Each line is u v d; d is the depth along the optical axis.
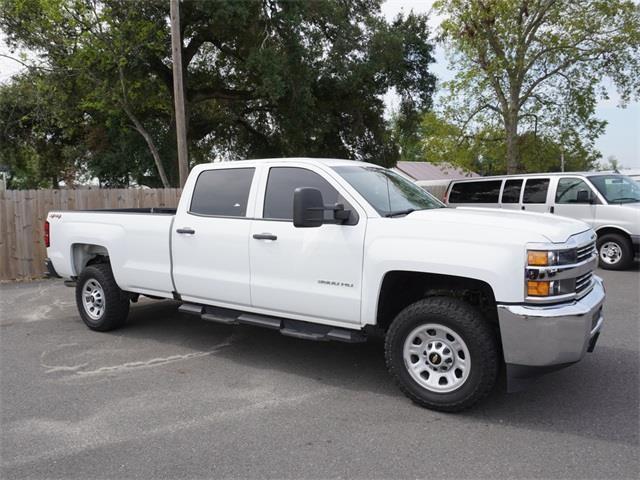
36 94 18.98
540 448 3.49
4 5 15.84
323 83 21.58
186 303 5.82
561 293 3.76
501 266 3.74
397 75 23.19
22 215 10.35
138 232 5.97
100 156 23.91
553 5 17.34
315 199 4.23
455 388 3.97
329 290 4.53
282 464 3.35
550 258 3.69
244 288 5.09
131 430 3.86
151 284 5.92
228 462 3.39
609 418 3.92
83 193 11.10
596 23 17.25
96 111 20.47
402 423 3.91
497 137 19.41
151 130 22.22
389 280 4.31
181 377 4.95
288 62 19.17
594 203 10.62
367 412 4.12
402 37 21.42
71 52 16.73
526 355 3.70
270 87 18.06
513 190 11.81
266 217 5.00
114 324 6.51
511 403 4.22
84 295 6.65
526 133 19.48
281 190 4.99
